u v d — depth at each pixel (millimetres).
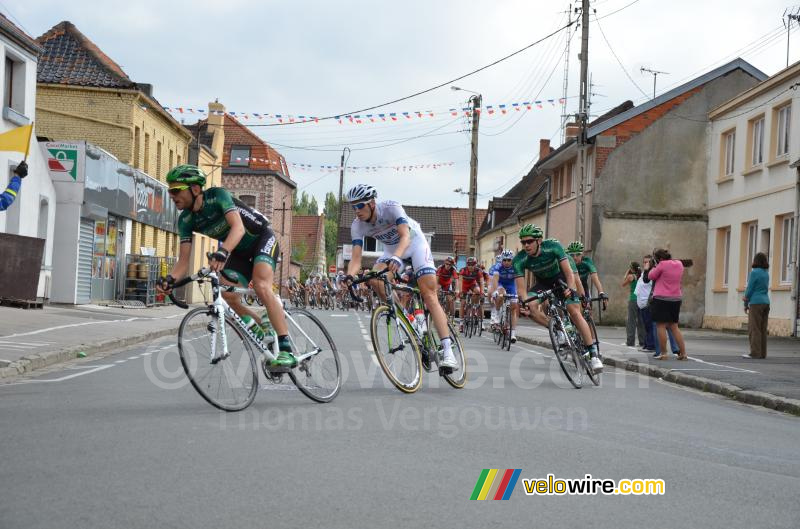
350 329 22000
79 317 20266
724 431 7402
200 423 6586
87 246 27234
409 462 5441
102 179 27484
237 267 7660
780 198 25422
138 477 4867
